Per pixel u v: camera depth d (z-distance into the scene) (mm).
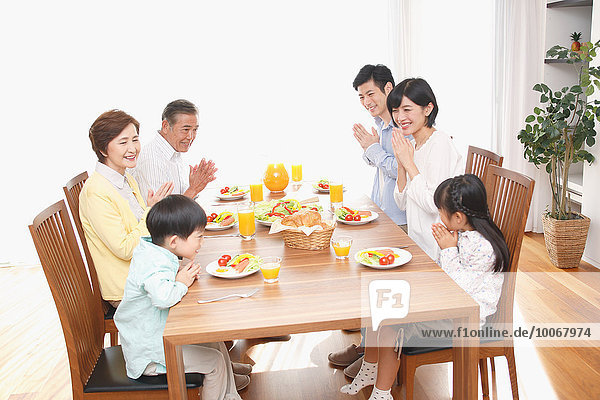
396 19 4230
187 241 1896
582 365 2641
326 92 4348
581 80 3523
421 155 2562
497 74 4359
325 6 4223
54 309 3588
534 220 4527
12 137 4160
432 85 4406
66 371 2812
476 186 2053
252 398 2496
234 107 4309
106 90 4168
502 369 2660
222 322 1622
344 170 4469
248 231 2361
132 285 1851
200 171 2869
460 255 2092
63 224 2227
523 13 4207
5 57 4047
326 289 1812
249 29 4207
